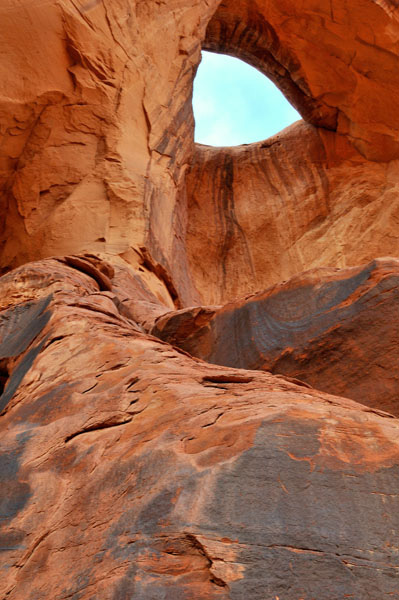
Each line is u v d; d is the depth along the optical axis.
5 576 2.48
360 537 2.06
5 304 6.27
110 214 11.70
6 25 11.02
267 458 2.39
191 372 3.71
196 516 2.18
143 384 3.47
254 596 1.87
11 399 4.20
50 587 2.28
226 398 3.07
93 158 12.20
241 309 6.18
